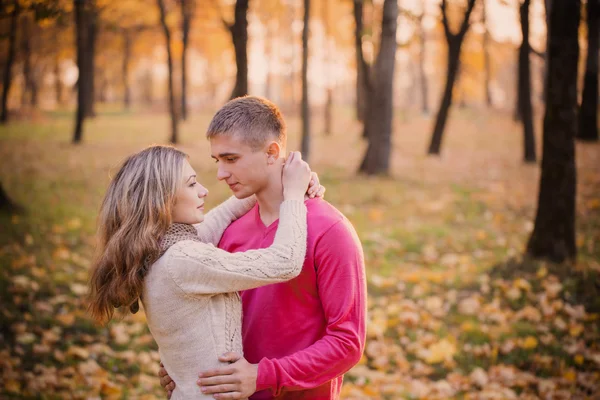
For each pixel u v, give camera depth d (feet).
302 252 6.13
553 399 12.65
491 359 14.53
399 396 12.91
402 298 18.66
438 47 103.96
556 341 15.28
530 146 44.86
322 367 6.07
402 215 28.81
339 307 6.22
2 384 12.16
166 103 118.93
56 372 12.92
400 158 50.08
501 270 20.01
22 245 20.99
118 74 138.00
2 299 16.14
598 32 48.21
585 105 49.08
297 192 6.48
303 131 41.27
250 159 6.53
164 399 12.41
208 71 147.54
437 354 14.55
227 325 6.24
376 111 40.42
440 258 22.75
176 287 5.91
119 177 6.29
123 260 6.00
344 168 44.04
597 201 27.99
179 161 6.33
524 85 44.47
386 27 39.81
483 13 52.19
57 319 15.43
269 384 6.00
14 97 133.08
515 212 29.43
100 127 76.28
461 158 49.44
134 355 14.16
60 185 33.40
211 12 68.64
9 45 75.05
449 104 50.78
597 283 18.39
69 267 19.45
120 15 66.03
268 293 6.57
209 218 7.68
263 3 78.69
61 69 135.23
